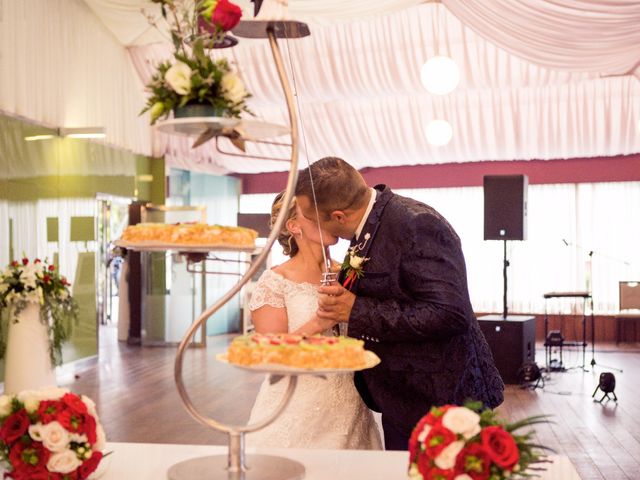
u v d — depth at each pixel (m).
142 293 12.67
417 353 2.55
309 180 2.58
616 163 13.70
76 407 1.92
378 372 2.58
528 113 12.94
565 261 13.96
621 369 10.69
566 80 10.92
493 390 2.67
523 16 8.87
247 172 15.30
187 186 13.75
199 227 2.10
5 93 8.55
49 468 1.86
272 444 2.67
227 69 2.05
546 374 10.25
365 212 2.60
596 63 9.35
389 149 13.73
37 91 9.26
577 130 13.06
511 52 9.41
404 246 2.49
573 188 13.91
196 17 2.07
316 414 2.69
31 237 9.15
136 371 9.99
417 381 2.55
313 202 2.58
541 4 8.66
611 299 13.89
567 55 9.27
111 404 7.83
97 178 10.95
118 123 11.48
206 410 7.54
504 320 9.55
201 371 9.96
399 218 2.52
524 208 9.94
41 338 7.21
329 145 13.66
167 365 10.51
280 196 2.80
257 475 1.91
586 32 8.88
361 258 2.53
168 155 13.20
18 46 8.80
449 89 8.95
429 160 14.06
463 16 9.16
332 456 2.15
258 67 10.86
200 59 2.00
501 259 14.17
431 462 1.63
